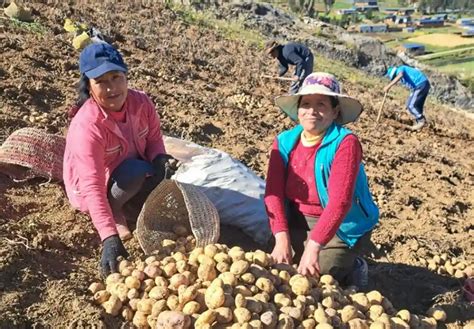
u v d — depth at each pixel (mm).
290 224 1856
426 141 4594
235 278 1531
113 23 4793
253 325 1422
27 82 2912
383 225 2520
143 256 1798
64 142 2199
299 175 1754
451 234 2576
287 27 11289
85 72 1701
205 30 6238
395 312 1701
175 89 3701
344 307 1571
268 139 3299
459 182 3424
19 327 1435
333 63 9406
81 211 1956
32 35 3639
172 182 1740
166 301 1474
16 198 1999
